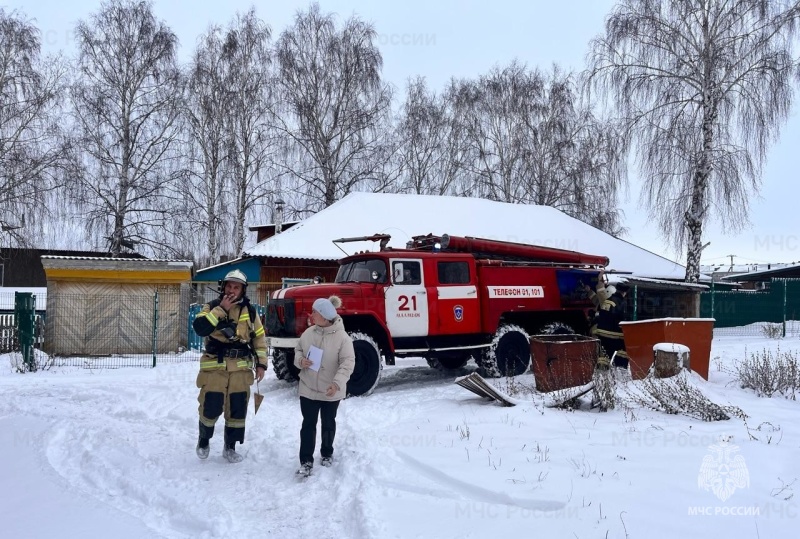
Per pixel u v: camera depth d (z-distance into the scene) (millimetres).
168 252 27453
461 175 36719
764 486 4660
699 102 20031
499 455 5797
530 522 4285
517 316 11703
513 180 36125
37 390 10523
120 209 26359
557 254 12492
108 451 6688
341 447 6578
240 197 28547
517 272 11633
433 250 11406
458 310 10898
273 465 6223
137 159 27203
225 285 6477
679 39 20266
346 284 10242
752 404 7668
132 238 27125
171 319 16500
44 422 8219
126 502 5242
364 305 10102
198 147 28406
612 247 25641
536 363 9359
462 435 6590
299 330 9664
